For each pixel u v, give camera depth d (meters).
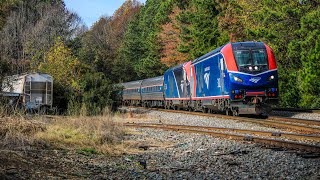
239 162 8.78
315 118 19.72
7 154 7.91
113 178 7.19
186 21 45.81
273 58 19.84
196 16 41.72
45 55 34.16
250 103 19.45
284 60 30.92
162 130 16.02
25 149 8.99
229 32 39.19
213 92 22.64
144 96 44.56
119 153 10.63
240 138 12.23
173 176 7.54
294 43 27.16
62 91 28.42
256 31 31.09
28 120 13.11
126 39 73.12
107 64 63.72
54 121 15.61
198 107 27.09
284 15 29.25
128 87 51.69
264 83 19.33
